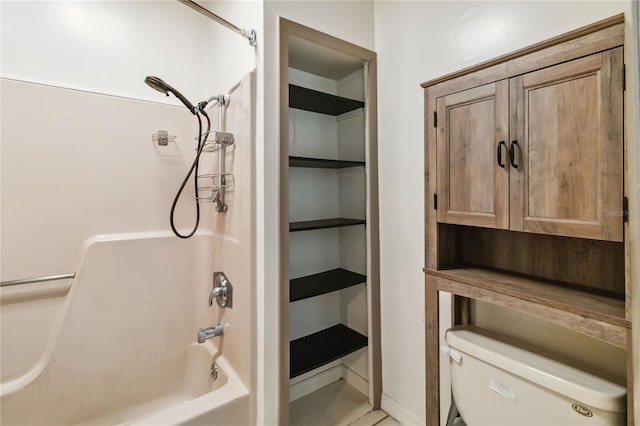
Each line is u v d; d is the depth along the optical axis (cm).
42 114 158
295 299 154
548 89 89
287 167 146
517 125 96
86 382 161
